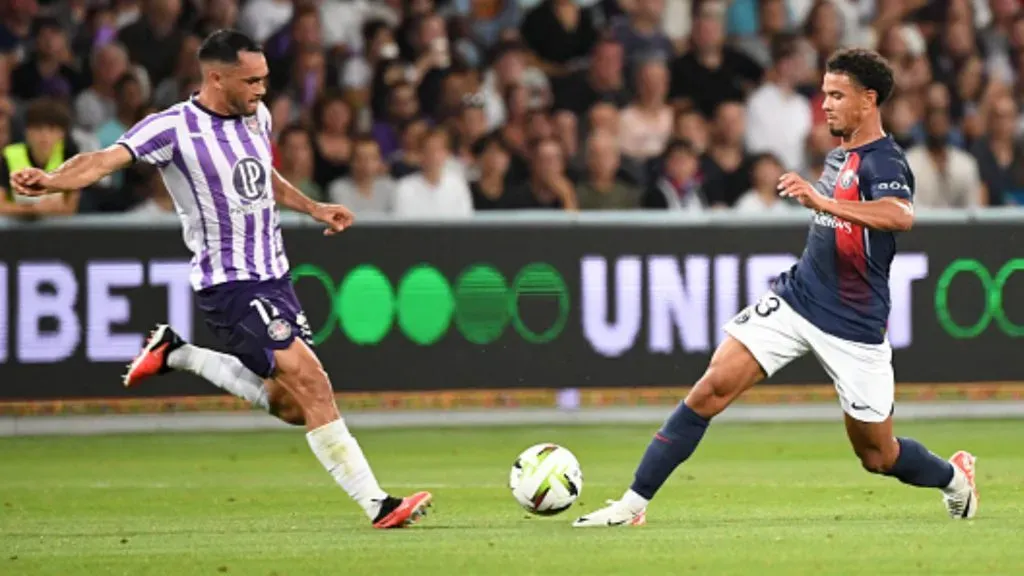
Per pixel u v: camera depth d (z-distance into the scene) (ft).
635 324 161.48
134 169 177.47
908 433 155.84
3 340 154.61
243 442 151.94
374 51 199.93
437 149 179.52
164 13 196.65
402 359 159.22
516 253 160.35
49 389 155.43
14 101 192.75
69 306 155.33
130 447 148.05
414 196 179.32
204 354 99.14
